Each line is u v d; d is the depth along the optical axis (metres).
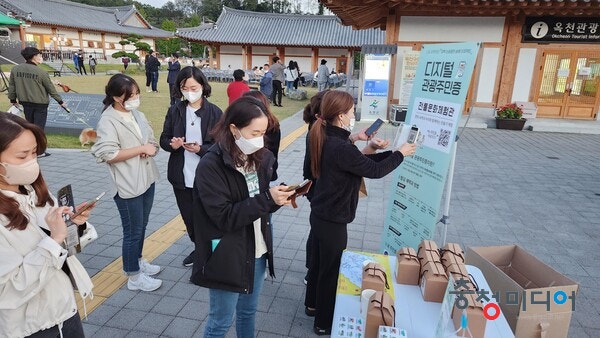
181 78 3.26
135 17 55.72
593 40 11.89
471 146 9.82
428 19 12.17
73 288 1.87
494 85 12.62
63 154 7.52
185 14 82.19
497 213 5.35
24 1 41.44
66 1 46.78
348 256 2.50
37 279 1.53
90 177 6.25
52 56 38.12
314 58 34.09
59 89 17.06
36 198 1.71
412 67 12.07
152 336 2.80
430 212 3.03
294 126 11.72
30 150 1.55
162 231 4.49
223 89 22.72
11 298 1.53
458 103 2.80
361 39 32.97
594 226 4.96
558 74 12.52
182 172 3.33
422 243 2.38
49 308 1.69
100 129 2.90
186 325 2.92
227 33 34.81
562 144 10.28
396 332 1.67
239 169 2.04
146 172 3.15
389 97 12.98
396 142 2.98
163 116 12.09
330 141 2.57
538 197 6.03
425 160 3.11
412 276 2.20
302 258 4.00
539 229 4.84
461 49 2.85
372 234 4.63
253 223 2.10
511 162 8.25
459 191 6.27
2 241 1.51
